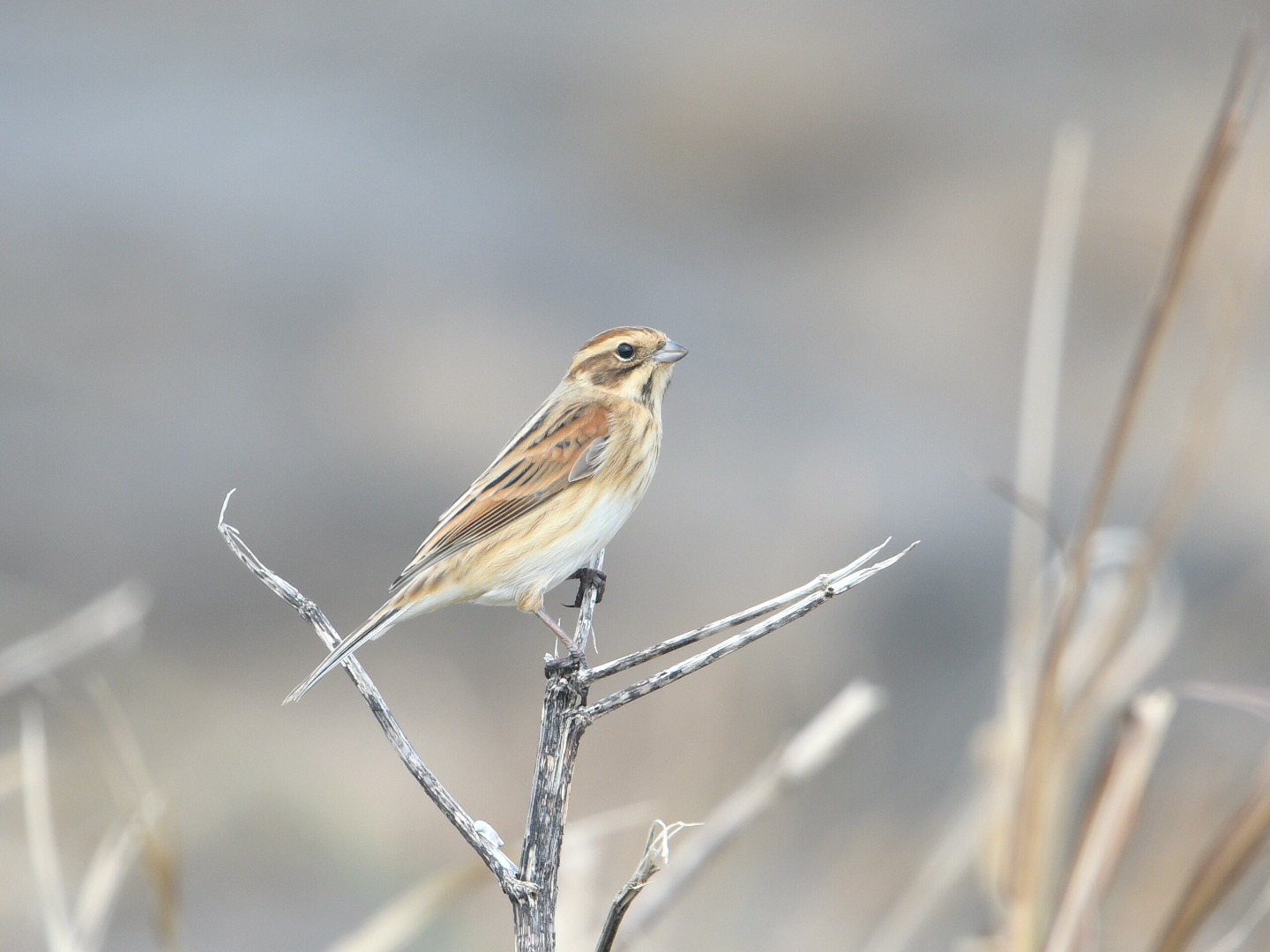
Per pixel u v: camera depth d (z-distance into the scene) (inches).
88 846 434.9
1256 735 421.7
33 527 631.8
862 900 340.8
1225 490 672.4
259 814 458.6
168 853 216.1
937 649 549.3
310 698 532.1
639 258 1042.1
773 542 569.9
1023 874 200.7
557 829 161.3
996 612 576.7
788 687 389.4
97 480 672.4
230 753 482.3
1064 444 765.3
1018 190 1115.3
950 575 603.2
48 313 825.5
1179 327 898.1
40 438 698.2
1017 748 218.7
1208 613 480.4
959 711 486.6
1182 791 363.9
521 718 501.4
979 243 1059.9
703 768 328.5
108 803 452.4
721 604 482.3
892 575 597.6
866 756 428.5
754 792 225.5
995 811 220.5
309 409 756.0
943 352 922.1
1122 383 855.1
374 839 442.9
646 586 582.9
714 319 948.6
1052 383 219.0
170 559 627.8
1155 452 753.6
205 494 674.2
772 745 352.5
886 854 353.7
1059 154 222.2
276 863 446.3
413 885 427.2
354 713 520.7
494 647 562.3
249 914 431.2
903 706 491.5
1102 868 199.6
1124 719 203.5
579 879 219.0
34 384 737.0
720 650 159.9
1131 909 314.8
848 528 413.1
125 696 505.4
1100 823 199.5
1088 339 926.4
